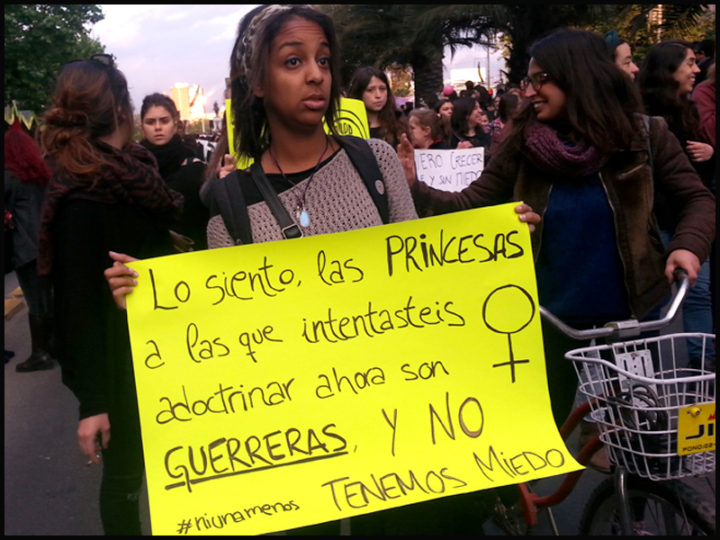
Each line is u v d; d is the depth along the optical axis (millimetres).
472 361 2145
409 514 2250
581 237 2742
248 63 2121
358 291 2121
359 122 4738
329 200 2164
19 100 27188
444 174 6254
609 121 2637
